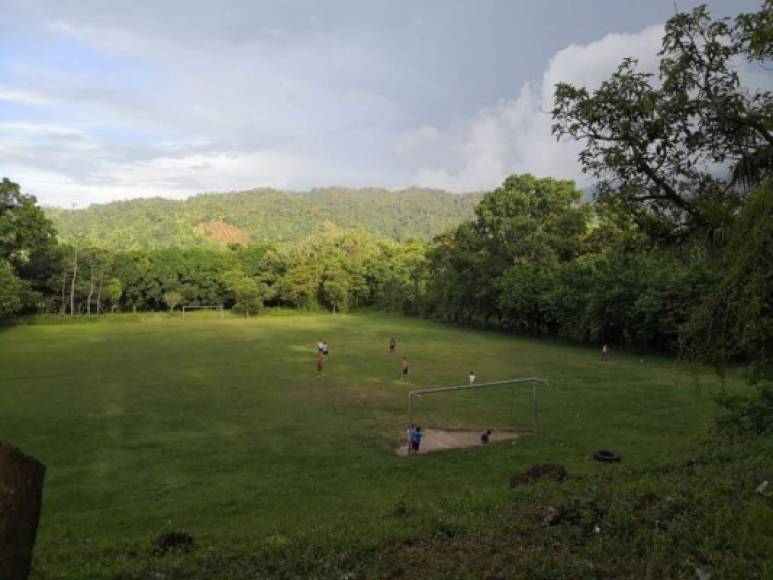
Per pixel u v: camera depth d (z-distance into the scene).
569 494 10.66
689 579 6.60
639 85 9.50
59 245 89.12
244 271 105.19
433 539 8.66
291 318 92.88
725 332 9.09
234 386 34.59
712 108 9.55
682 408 27.62
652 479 11.38
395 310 100.94
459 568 7.37
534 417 26.45
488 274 70.44
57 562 9.35
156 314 95.31
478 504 11.10
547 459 19.92
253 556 8.51
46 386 34.12
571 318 55.84
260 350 51.81
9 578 5.32
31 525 5.62
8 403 29.50
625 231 11.28
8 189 74.88
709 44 9.39
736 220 8.69
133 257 97.75
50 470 19.22
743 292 8.17
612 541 7.82
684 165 10.16
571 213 67.62
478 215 76.69
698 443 17.52
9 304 68.81
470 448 21.83
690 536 7.57
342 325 79.31
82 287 87.38
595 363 44.25
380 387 34.62
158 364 43.06
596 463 19.06
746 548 7.03
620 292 48.75
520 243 69.69
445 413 27.94
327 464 20.05
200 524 14.12
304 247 113.75
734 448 13.82
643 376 37.78
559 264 62.84
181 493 16.95
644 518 8.47
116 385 34.62
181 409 28.50
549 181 71.75
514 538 8.29
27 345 54.44
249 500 16.11
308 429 24.98
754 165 9.64
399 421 26.47
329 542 8.91
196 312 100.06
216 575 7.86
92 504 16.08
